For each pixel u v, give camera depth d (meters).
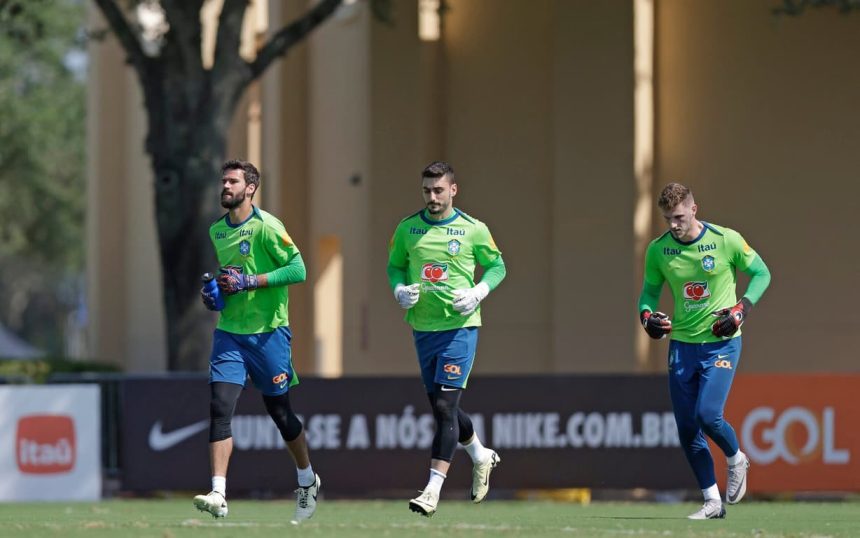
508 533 28.58
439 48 78.69
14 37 80.88
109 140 115.19
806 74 70.12
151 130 72.38
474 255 32.25
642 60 73.19
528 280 75.81
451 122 78.31
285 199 94.75
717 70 72.00
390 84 78.00
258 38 99.12
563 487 54.97
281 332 31.80
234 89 72.31
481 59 77.50
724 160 71.81
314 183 93.62
